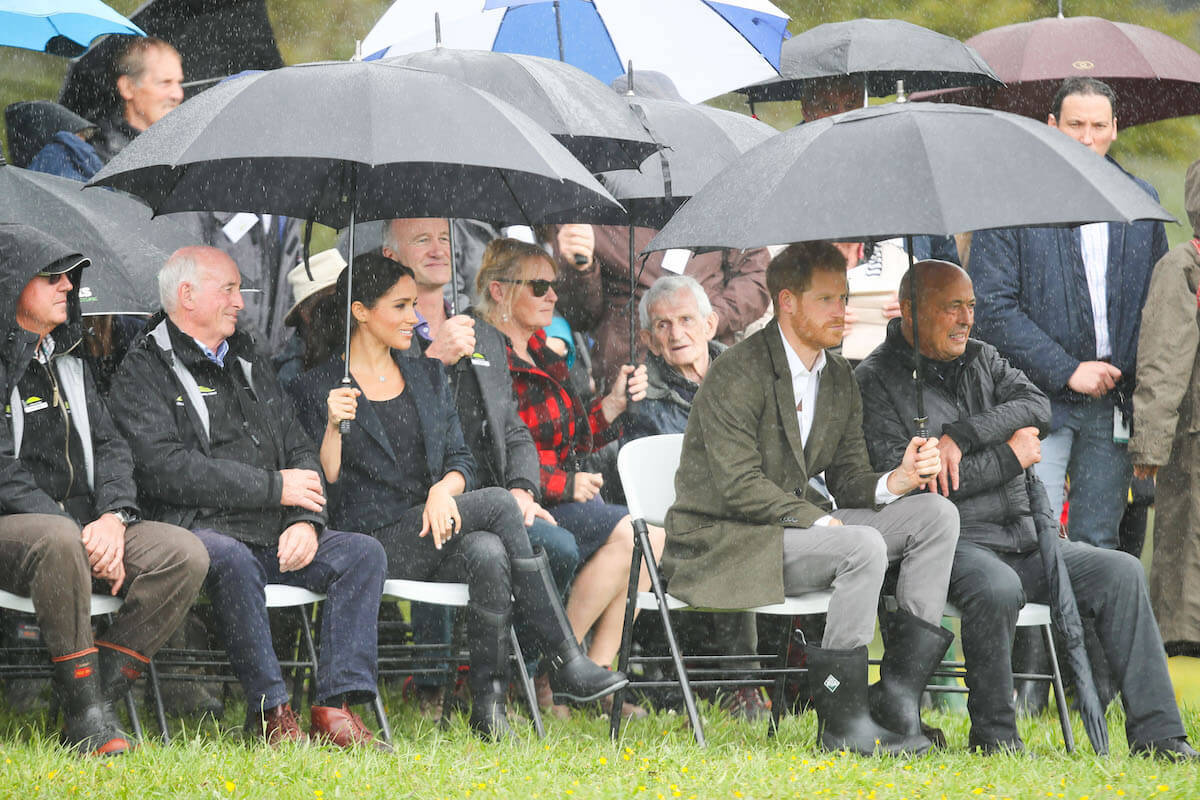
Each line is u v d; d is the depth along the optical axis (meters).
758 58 28.31
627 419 24.86
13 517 18.03
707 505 20.39
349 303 20.42
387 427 21.23
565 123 22.19
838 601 19.17
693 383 24.92
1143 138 50.97
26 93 41.50
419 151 18.64
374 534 20.98
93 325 22.48
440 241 23.55
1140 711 19.44
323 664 19.16
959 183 18.50
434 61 22.61
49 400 19.23
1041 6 50.56
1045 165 18.70
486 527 20.45
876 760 18.14
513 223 23.03
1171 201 50.66
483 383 22.48
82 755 17.55
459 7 25.56
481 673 19.89
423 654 22.73
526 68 22.88
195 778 16.08
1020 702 23.48
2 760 16.69
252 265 25.69
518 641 21.39
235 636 18.73
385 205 22.77
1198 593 24.41
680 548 20.39
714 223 19.14
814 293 20.42
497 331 23.08
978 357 21.33
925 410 21.03
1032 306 25.73
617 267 26.78
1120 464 25.64
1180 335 24.41
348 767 16.70
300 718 20.78
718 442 20.25
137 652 18.45
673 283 24.89
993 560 19.72
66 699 17.88
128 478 19.25
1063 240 25.67
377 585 19.53
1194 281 24.61
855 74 28.12
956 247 27.27
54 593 17.72
